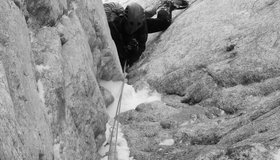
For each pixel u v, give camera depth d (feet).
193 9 22.22
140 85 18.57
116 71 17.84
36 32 10.96
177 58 18.83
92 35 15.47
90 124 12.85
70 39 12.53
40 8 11.00
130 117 16.21
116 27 20.97
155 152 13.65
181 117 15.19
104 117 14.35
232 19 18.84
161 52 20.38
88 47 14.29
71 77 11.77
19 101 8.00
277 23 16.39
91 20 15.66
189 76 17.28
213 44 18.06
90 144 12.58
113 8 21.66
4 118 6.84
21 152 7.27
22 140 7.51
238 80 15.33
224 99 14.80
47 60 10.65
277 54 15.07
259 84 14.60
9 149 6.73
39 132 8.74
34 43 10.66
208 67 16.69
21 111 7.98
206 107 15.17
